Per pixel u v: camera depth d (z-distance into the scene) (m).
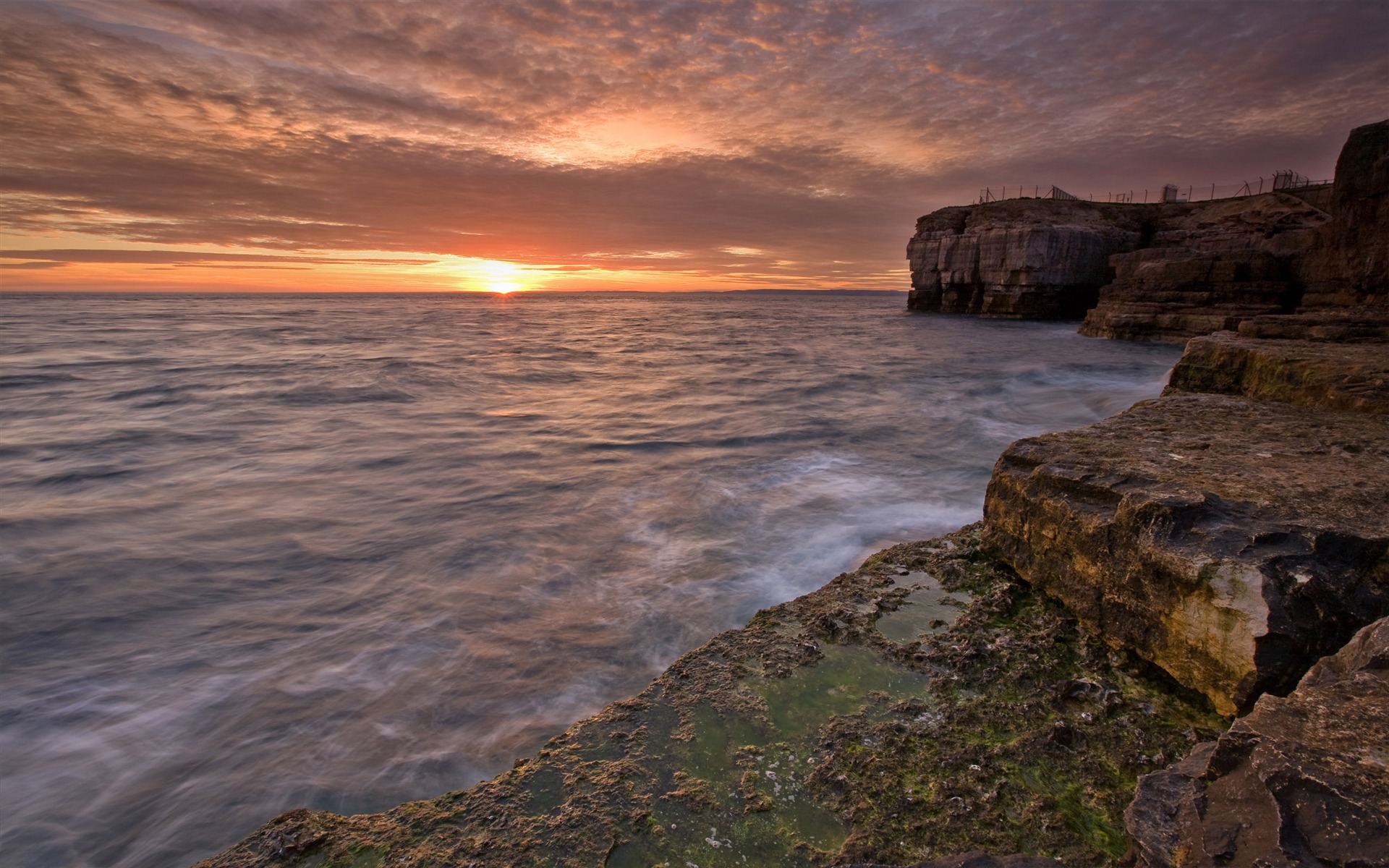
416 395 22.59
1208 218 50.91
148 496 11.29
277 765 4.82
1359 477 4.75
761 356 36.22
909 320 62.03
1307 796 1.79
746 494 10.88
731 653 4.42
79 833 4.32
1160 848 2.02
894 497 10.52
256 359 33.06
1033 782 3.19
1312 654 3.39
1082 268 53.09
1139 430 6.48
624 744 3.55
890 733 3.56
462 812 3.12
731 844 2.87
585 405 20.52
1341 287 22.84
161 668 6.14
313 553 8.75
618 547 8.69
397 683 5.73
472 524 9.74
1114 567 4.35
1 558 8.65
